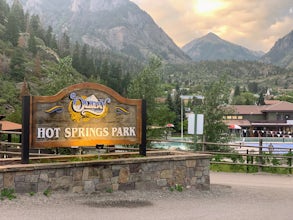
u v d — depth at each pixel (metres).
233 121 100.62
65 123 10.18
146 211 8.57
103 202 9.13
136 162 10.59
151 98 27.20
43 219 7.37
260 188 12.99
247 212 9.06
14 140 24.95
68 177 9.56
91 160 10.41
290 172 17.52
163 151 12.92
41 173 9.16
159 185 11.01
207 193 11.38
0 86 101.25
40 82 119.12
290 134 98.56
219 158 18.28
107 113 10.91
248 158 18.52
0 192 8.55
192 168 11.66
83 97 10.45
